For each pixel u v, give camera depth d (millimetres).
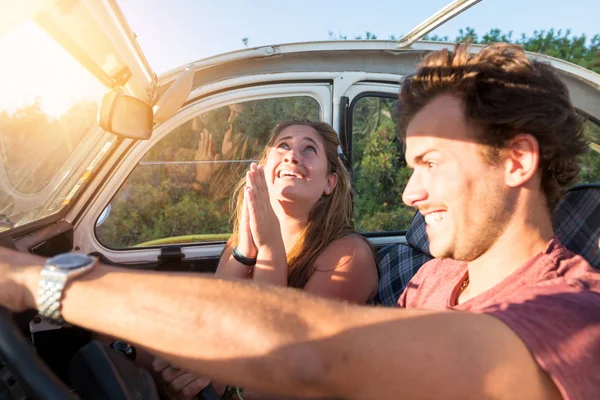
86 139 2447
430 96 948
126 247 2723
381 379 668
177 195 2762
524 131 881
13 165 1898
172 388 1359
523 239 938
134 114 2096
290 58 2928
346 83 2936
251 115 2830
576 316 755
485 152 896
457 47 950
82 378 842
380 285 2191
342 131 2943
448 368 664
